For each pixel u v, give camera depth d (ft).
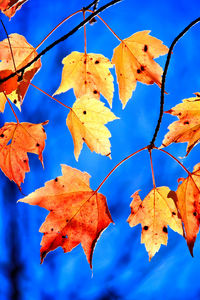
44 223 2.96
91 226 2.96
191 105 2.98
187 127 2.97
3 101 3.04
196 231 2.92
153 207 3.03
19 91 3.00
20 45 3.02
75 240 2.95
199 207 2.93
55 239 2.95
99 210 2.97
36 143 3.08
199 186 2.94
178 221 3.01
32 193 2.97
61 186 2.98
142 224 3.03
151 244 3.02
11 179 3.07
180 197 2.96
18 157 3.08
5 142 3.07
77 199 2.97
